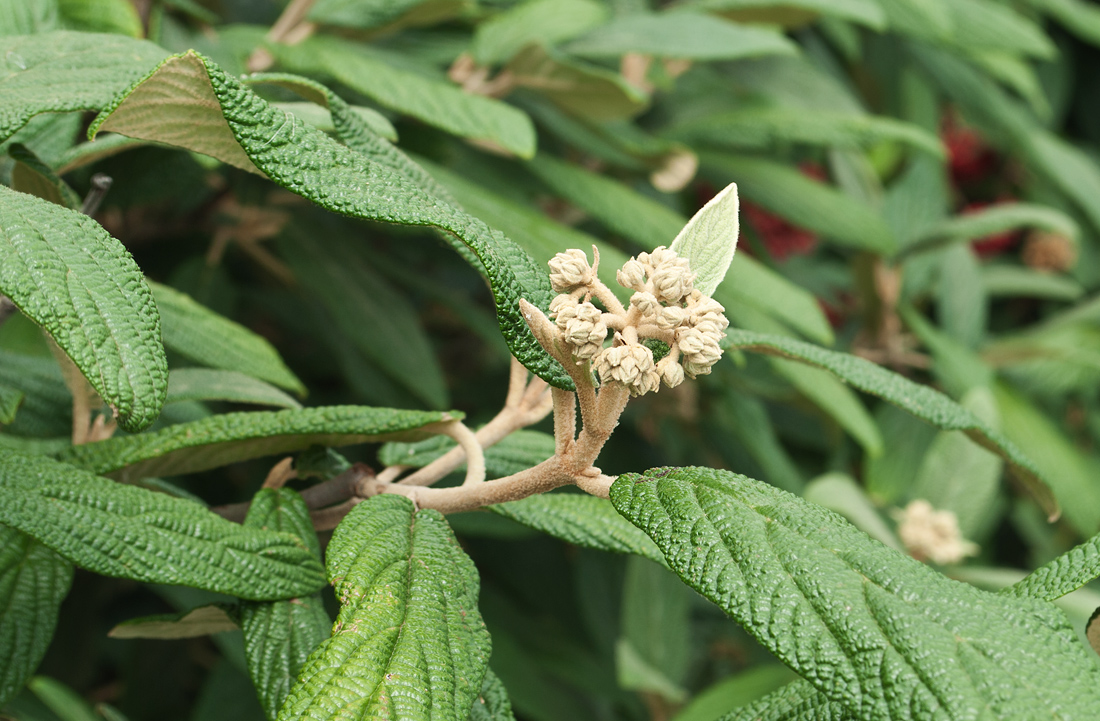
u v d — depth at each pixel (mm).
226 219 1260
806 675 676
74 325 692
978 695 665
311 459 785
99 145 828
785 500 707
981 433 812
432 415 769
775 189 1367
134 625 772
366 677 689
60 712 1073
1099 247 2223
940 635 674
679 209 1630
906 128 1328
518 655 1417
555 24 1063
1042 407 1882
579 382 715
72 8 888
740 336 800
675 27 1151
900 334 1772
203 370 848
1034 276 2021
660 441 1628
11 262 692
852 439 1733
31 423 841
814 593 684
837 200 1383
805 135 1325
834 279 1985
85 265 701
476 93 1073
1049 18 2297
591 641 1649
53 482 738
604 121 1132
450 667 699
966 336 1749
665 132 1374
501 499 750
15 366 848
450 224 717
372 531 729
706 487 712
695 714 1046
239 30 1016
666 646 1250
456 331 1787
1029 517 1821
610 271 908
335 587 712
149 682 1563
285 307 1515
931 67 1882
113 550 735
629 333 713
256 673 744
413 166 785
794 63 1499
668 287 711
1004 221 1540
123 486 748
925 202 1771
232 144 747
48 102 750
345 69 917
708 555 694
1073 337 1742
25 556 770
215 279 1230
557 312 712
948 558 1141
